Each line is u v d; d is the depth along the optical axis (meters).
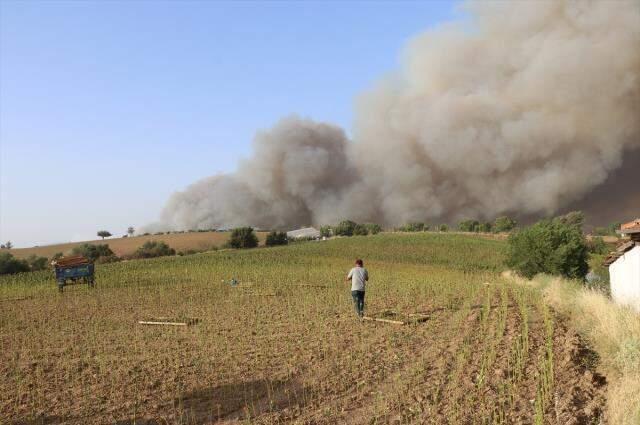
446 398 8.02
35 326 16.98
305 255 61.16
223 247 80.50
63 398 8.96
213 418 7.85
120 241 97.62
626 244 15.98
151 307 20.84
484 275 38.44
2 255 56.66
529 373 9.17
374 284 27.48
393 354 11.16
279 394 8.83
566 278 29.23
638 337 10.34
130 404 8.51
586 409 7.27
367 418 7.42
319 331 14.32
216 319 17.12
